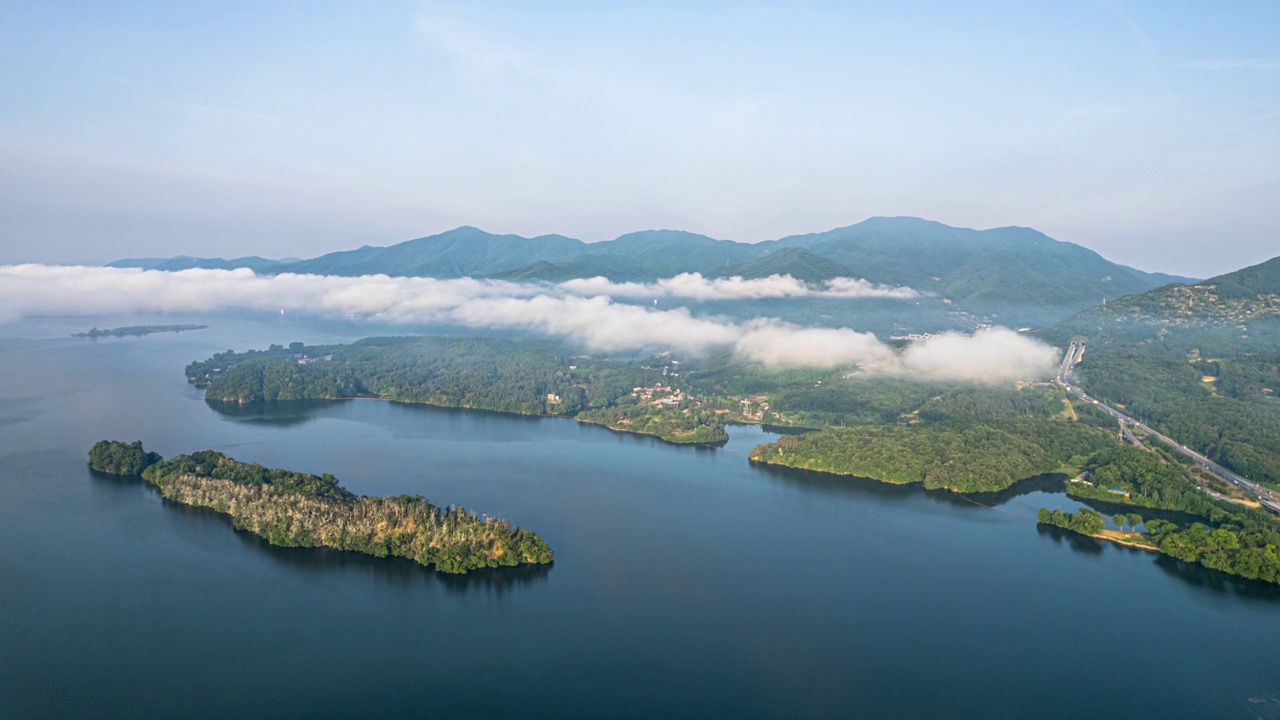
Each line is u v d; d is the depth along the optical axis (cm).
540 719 15075
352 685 16088
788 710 15450
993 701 15800
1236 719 15325
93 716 14950
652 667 16900
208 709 15250
